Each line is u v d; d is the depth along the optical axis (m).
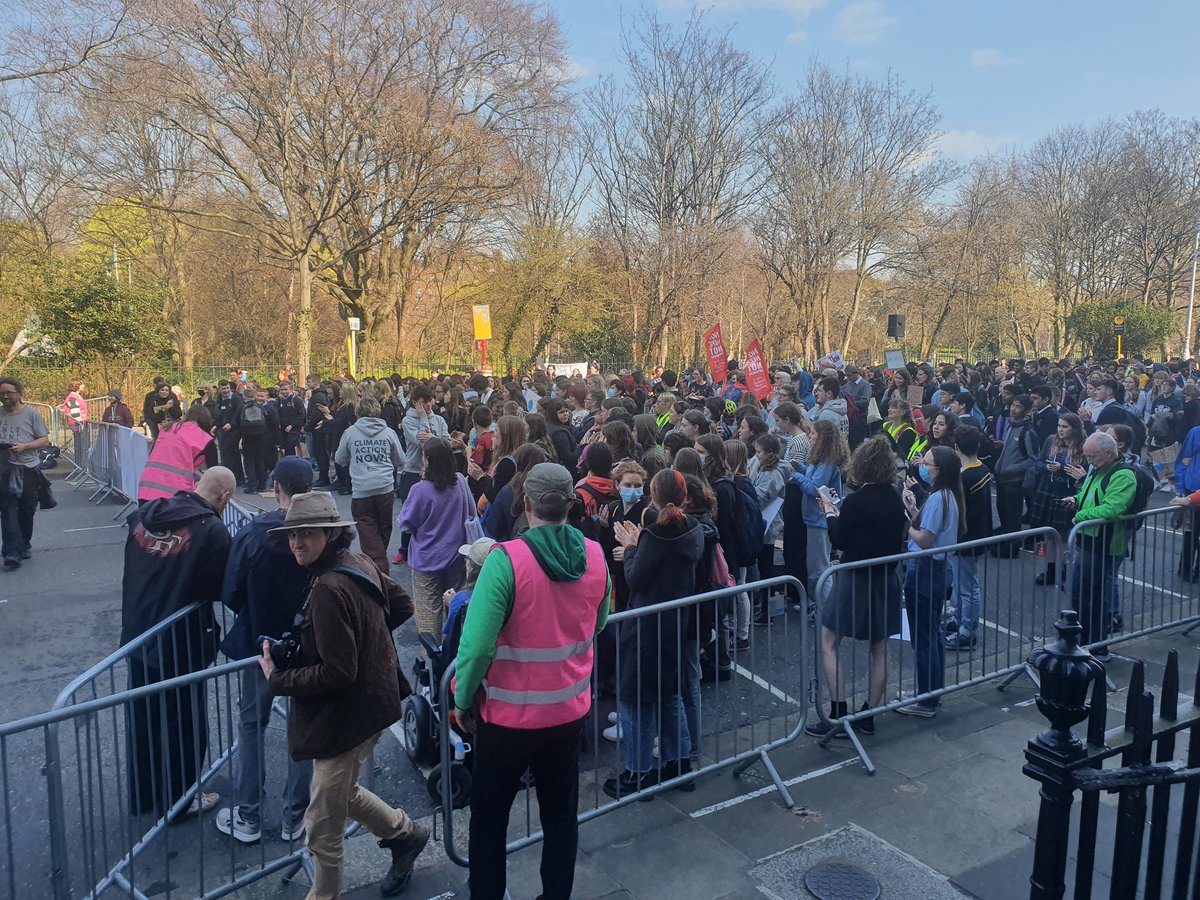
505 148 28.42
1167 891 3.42
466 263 35.94
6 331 25.05
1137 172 43.31
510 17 28.14
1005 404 12.19
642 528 4.44
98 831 4.19
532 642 3.10
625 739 4.38
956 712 5.52
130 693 3.24
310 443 14.53
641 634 4.27
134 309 22.08
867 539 5.10
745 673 6.20
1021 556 5.80
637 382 14.66
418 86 26.22
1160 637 6.78
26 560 9.70
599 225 40.91
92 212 27.12
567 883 3.28
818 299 43.47
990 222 45.44
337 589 3.14
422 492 6.00
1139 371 23.64
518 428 6.94
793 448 7.80
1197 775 2.49
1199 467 8.93
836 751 4.96
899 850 3.95
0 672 6.39
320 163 25.88
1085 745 2.51
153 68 22.25
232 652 3.98
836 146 39.88
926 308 47.69
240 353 39.72
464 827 4.18
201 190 30.70
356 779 3.42
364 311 32.47
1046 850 2.50
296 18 23.94
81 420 15.72
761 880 3.72
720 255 39.03
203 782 4.28
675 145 38.56
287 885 3.76
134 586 4.22
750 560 6.10
